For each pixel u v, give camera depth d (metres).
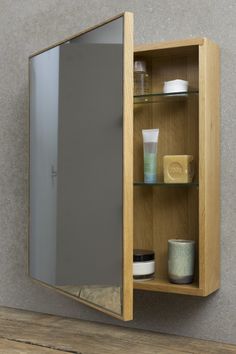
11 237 1.70
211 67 1.29
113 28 1.18
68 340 1.35
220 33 1.35
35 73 1.55
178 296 1.40
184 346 1.31
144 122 1.43
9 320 1.55
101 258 1.23
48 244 1.48
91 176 1.27
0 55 1.73
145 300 1.45
